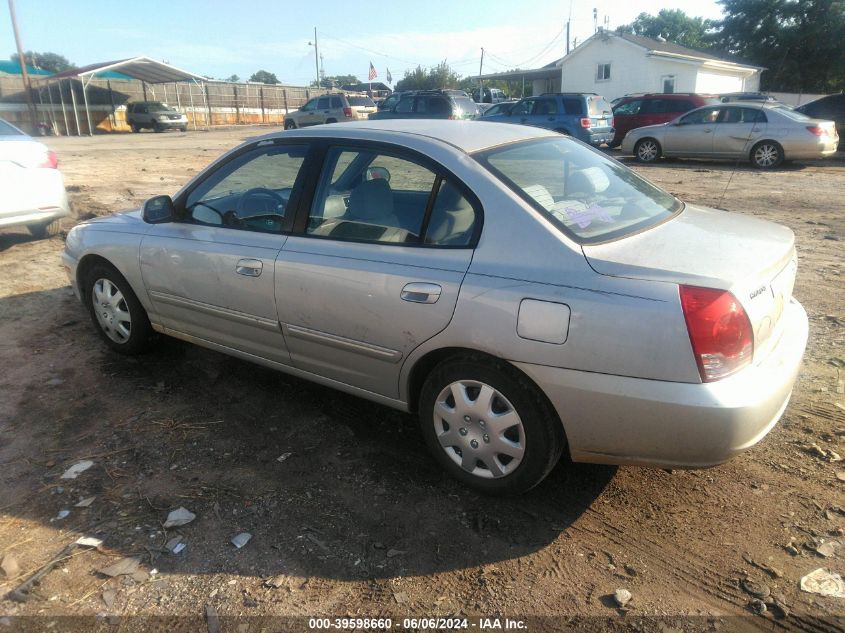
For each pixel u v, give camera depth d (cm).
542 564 266
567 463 335
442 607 246
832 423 358
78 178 1380
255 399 404
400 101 2123
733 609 242
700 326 242
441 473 327
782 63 3794
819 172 1422
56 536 284
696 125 1617
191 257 385
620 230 291
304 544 278
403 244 309
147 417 382
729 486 311
